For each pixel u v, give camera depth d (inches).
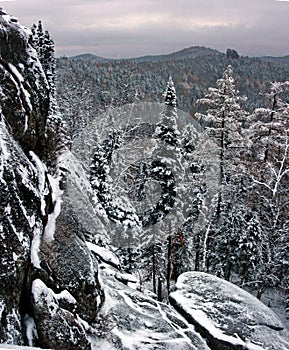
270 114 1040.2
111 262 505.0
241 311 476.4
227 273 914.7
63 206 328.8
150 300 431.2
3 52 271.6
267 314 483.5
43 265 269.9
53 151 360.5
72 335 269.1
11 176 243.1
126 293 422.0
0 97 257.6
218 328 433.4
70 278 295.3
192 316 449.4
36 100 301.0
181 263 895.7
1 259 222.5
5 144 248.1
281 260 859.4
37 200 273.3
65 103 1726.1
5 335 214.5
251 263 877.2
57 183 345.1
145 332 358.6
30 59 303.4
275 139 1047.6
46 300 256.2
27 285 253.1
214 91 948.6
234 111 953.5
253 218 874.8
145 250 772.0
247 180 1000.9
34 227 269.4
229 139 952.3
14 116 270.2
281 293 991.6
